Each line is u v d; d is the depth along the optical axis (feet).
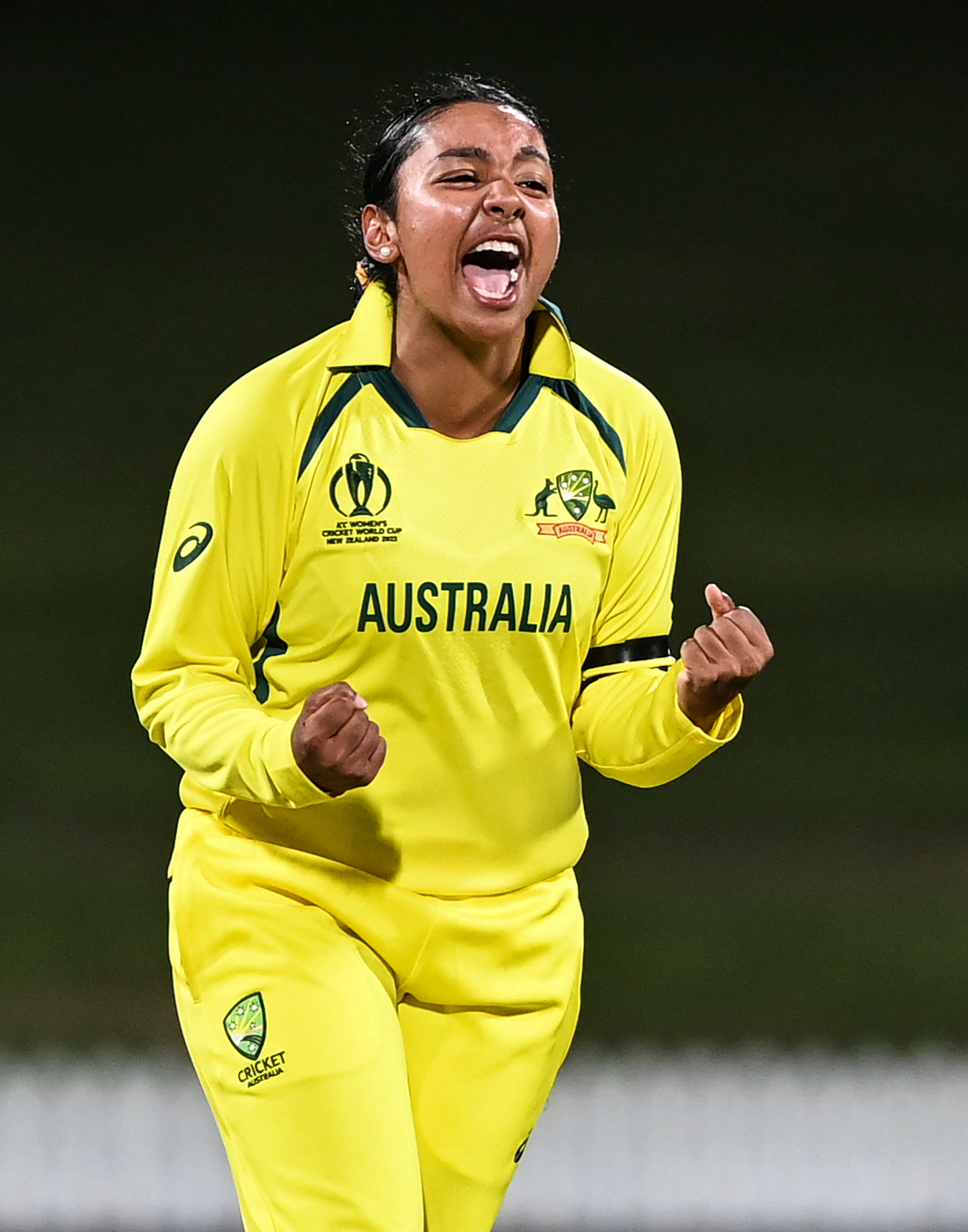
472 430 40.24
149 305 221.87
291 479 38.75
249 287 224.94
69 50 275.39
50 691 134.41
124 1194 65.05
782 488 183.52
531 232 38.96
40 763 121.60
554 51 272.72
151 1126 71.26
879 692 136.56
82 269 230.27
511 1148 41.22
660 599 42.86
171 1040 81.00
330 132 257.14
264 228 238.07
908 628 149.28
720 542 170.30
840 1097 74.08
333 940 38.70
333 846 39.34
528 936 40.60
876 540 171.12
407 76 266.16
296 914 38.83
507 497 39.45
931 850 107.45
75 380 204.85
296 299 222.28
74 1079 75.82
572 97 264.52
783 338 218.18
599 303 225.76
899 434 196.24
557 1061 41.96
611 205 246.88
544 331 40.75
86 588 156.46
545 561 39.47
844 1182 66.49
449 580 38.78
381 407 39.27
